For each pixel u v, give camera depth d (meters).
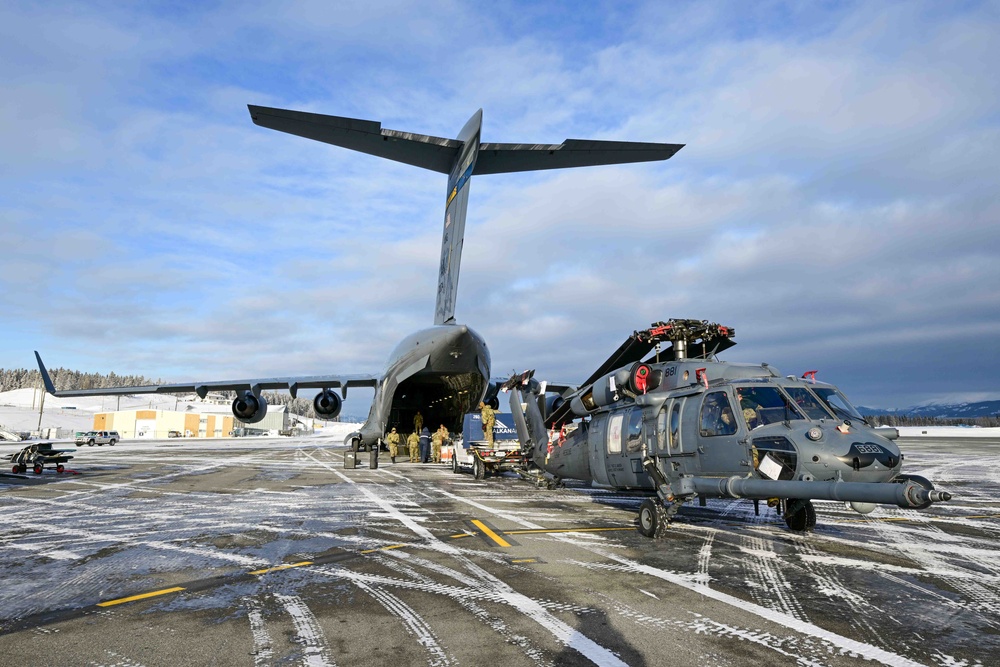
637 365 10.30
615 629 4.82
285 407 139.12
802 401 8.41
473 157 18.78
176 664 4.13
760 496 7.74
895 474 7.56
